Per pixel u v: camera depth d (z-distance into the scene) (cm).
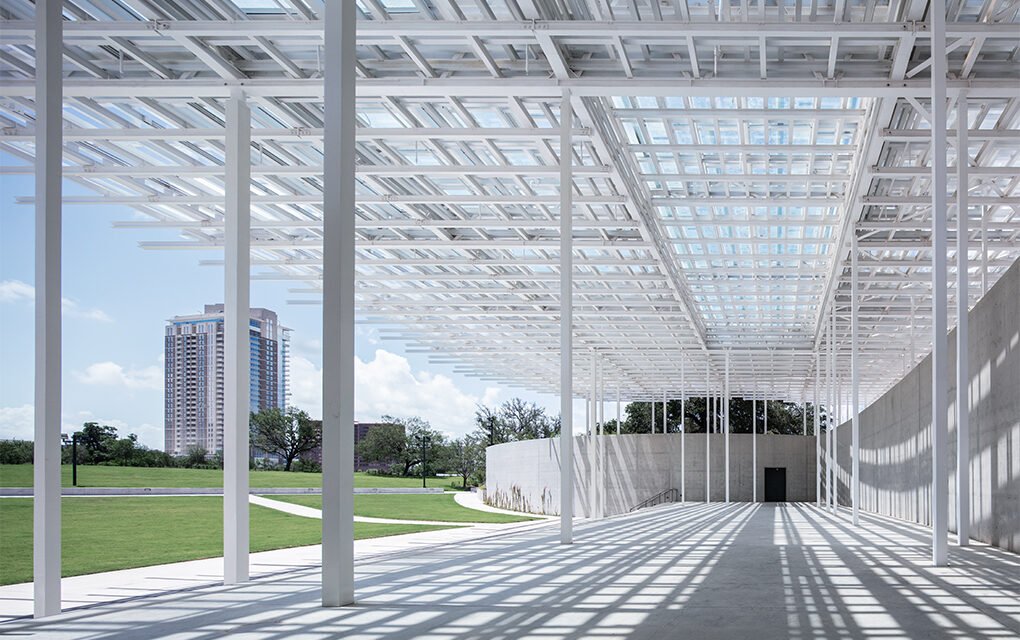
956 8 1370
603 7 1320
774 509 3719
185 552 1856
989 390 1568
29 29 1334
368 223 2350
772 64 1489
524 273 3055
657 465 4869
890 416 2938
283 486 7256
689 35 1320
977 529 1658
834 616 712
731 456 4875
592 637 618
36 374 844
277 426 9838
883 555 1311
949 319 3534
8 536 3102
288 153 1948
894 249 2528
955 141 1827
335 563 802
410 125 1711
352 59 862
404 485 8369
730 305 3600
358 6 1306
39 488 831
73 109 1664
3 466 7050
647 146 1855
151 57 1423
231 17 1308
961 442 1473
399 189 2205
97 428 9206
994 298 1538
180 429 12288
